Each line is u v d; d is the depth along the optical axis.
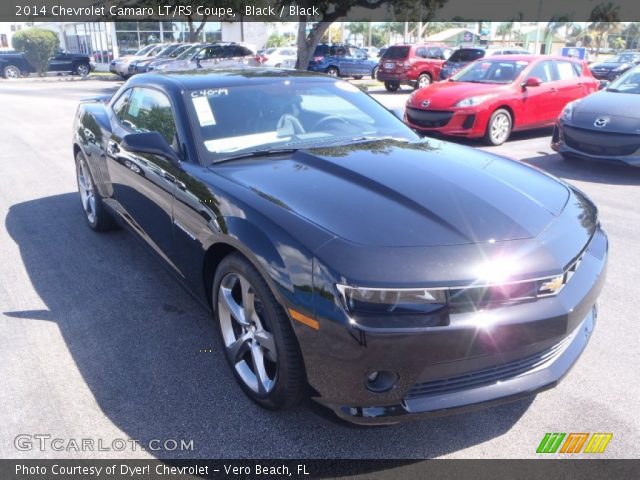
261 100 3.62
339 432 2.57
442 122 9.34
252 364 2.73
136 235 4.08
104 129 4.48
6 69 27.78
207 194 2.84
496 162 3.31
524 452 2.44
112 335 3.38
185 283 3.31
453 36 61.44
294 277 2.23
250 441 2.51
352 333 2.10
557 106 10.31
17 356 3.14
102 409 2.71
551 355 2.47
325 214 2.43
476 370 2.25
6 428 2.57
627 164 6.90
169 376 2.97
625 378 2.94
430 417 2.23
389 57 21.22
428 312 2.13
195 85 3.62
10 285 4.07
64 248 4.79
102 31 33.38
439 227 2.36
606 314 3.61
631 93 7.62
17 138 10.20
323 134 3.55
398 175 2.82
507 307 2.22
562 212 2.71
